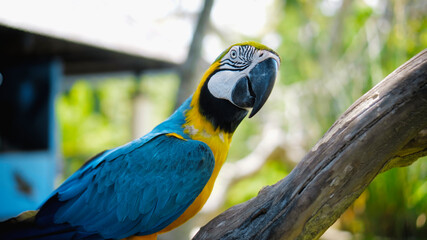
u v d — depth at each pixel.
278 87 10.28
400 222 5.37
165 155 2.88
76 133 12.87
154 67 8.00
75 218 2.79
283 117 10.31
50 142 6.40
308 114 8.41
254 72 2.98
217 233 2.46
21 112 6.44
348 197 2.24
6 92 6.47
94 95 14.74
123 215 2.80
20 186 6.15
